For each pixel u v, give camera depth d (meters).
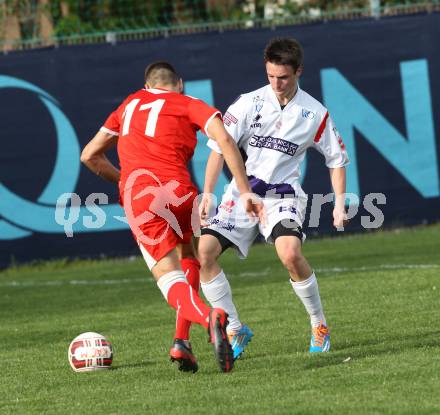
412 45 46.31
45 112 44.28
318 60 45.88
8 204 44.09
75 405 17.28
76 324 28.44
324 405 15.94
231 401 16.67
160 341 24.20
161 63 20.47
